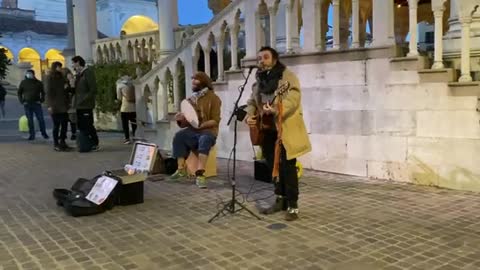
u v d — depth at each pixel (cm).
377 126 557
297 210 409
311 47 612
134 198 473
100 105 1247
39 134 1216
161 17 1053
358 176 581
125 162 734
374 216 412
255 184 561
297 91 409
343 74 582
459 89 487
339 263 310
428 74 506
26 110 1068
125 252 339
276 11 646
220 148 761
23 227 403
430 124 513
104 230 391
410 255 321
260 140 432
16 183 586
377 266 304
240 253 332
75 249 347
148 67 1118
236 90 712
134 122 968
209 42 755
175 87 833
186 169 594
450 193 487
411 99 525
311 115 620
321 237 362
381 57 545
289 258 321
